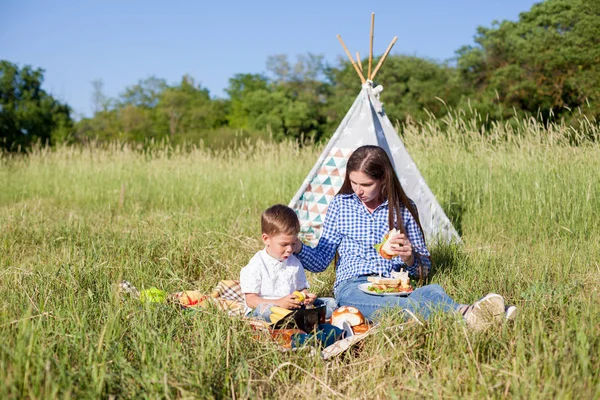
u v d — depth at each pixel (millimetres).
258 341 3531
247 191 10766
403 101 40781
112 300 3865
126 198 11602
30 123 41281
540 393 2709
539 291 4309
